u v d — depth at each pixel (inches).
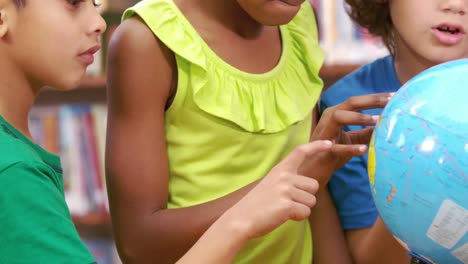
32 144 60.4
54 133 143.1
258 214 55.1
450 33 73.2
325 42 131.7
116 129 69.5
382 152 56.9
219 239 54.8
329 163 66.3
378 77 83.2
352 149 64.7
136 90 68.3
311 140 69.0
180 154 71.2
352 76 84.7
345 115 66.5
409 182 54.7
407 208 55.2
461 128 53.6
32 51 58.2
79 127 142.6
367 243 78.5
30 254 51.6
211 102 70.0
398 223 56.6
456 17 72.2
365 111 80.6
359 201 80.8
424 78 58.2
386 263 77.7
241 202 56.5
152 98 68.7
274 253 75.7
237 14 72.3
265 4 64.4
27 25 57.6
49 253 52.0
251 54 73.8
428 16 72.8
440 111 54.9
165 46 69.0
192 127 70.8
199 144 70.9
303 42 78.0
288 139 74.4
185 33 70.0
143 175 68.2
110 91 70.1
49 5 57.8
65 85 60.0
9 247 51.6
